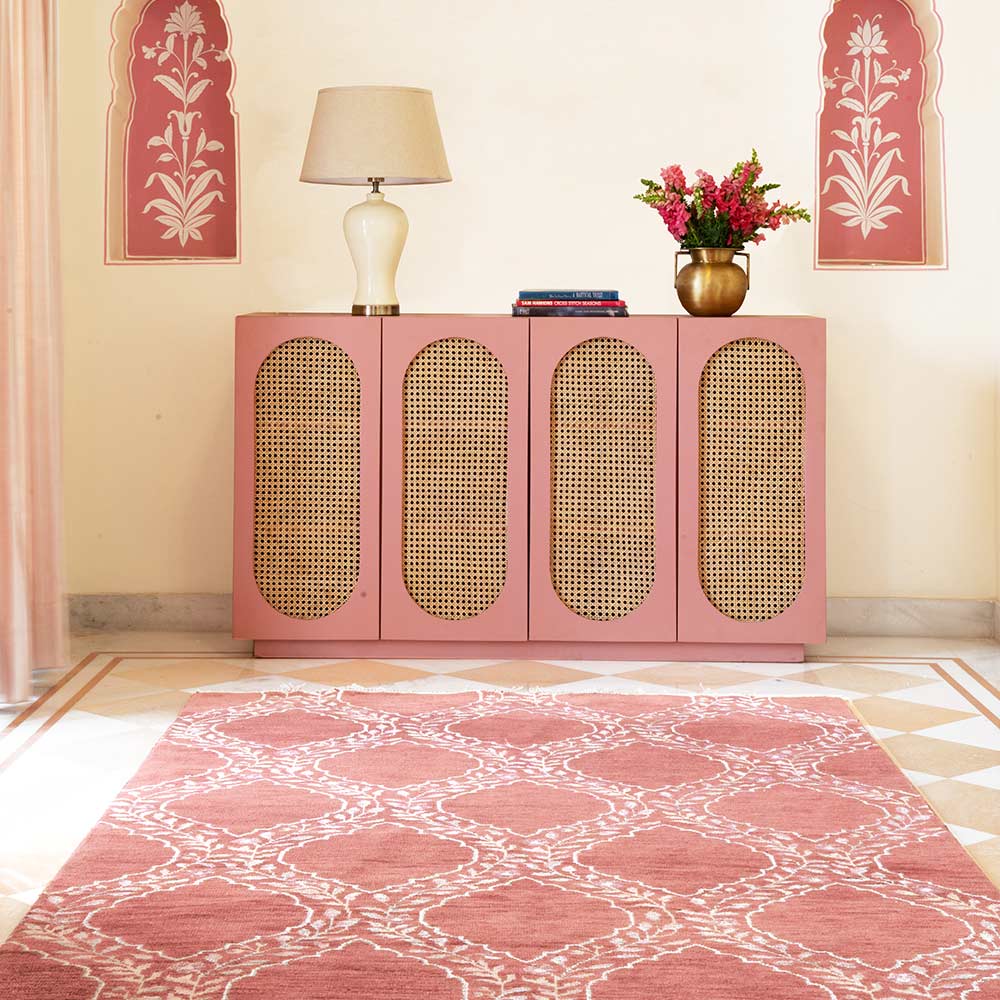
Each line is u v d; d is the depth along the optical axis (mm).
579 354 4023
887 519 4578
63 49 4461
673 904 2293
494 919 2230
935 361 4535
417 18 4500
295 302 4547
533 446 4031
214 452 4570
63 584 3895
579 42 4500
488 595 4070
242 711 3496
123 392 4555
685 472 4020
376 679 3865
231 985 1991
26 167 3730
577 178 4527
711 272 4020
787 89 4492
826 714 3494
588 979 2018
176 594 4586
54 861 2496
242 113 4504
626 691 3752
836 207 4574
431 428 4035
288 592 4086
